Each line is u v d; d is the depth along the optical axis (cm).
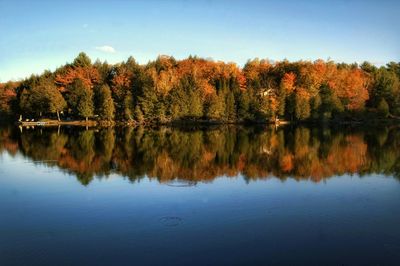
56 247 1298
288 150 3712
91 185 2158
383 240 1347
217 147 3988
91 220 1558
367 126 7925
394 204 1772
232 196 1898
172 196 1908
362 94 9006
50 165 2841
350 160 3055
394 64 12156
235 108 8831
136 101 8712
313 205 1750
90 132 6166
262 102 8594
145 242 1323
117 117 8900
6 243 1336
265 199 1852
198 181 2255
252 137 5247
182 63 10956
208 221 1524
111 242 1330
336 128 7262
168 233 1406
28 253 1252
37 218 1594
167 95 8588
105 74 10375
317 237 1370
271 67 10775
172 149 3800
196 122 8850
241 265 1155
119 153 3497
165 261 1180
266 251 1250
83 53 10856
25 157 3247
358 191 2017
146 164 2870
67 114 9775
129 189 2055
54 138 5000
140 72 9406
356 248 1281
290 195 1923
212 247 1277
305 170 2614
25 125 8275
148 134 5791
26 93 9212
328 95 8719
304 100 8450
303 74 9375
